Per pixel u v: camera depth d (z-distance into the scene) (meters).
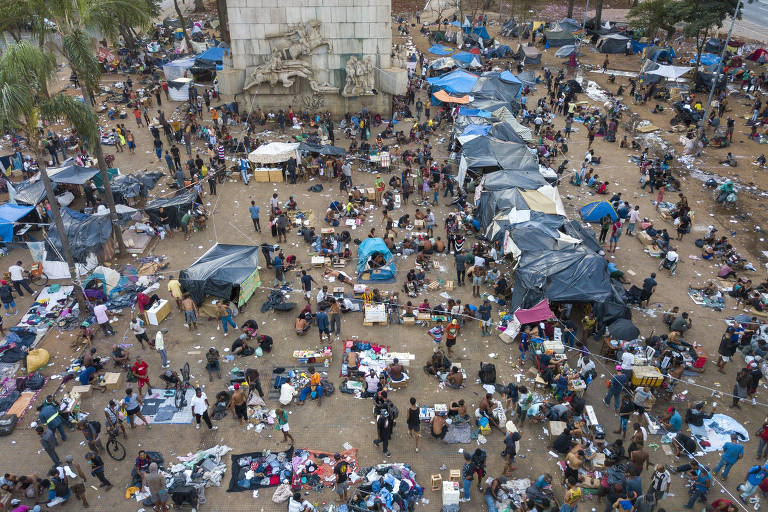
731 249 27.67
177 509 15.38
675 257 25.86
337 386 19.66
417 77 53.56
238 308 23.34
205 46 59.53
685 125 43.41
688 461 17.08
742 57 59.19
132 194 30.83
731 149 39.91
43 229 27.70
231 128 42.28
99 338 21.75
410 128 43.03
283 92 43.22
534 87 52.66
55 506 15.42
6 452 17.14
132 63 56.03
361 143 39.41
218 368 19.88
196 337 21.94
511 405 18.62
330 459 16.75
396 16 81.06
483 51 61.56
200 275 22.28
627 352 20.17
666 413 18.81
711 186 34.56
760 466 15.43
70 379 19.72
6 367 20.27
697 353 21.09
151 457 16.70
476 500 15.80
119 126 37.91
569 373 19.22
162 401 18.91
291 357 20.92
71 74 49.91
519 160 32.09
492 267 26.14
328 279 25.36
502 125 36.16
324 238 27.89
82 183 29.12
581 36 67.81
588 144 40.97
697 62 51.47
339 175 34.47
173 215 28.84
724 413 18.91
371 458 16.91
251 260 23.67
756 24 74.75
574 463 15.56
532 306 21.73
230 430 17.89
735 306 24.19
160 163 36.69
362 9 40.03
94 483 16.16
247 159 35.97
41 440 16.16
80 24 22.05
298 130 42.38
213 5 84.25
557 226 25.44
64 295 24.09
